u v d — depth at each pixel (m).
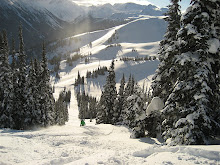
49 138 15.02
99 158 8.23
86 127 25.64
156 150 9.02
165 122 13.66
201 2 11.49
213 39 11.37
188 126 11.38
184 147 8.45
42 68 32.78
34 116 29.80
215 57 11.73
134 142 15.84
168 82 17.11
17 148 10.98
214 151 7.56
